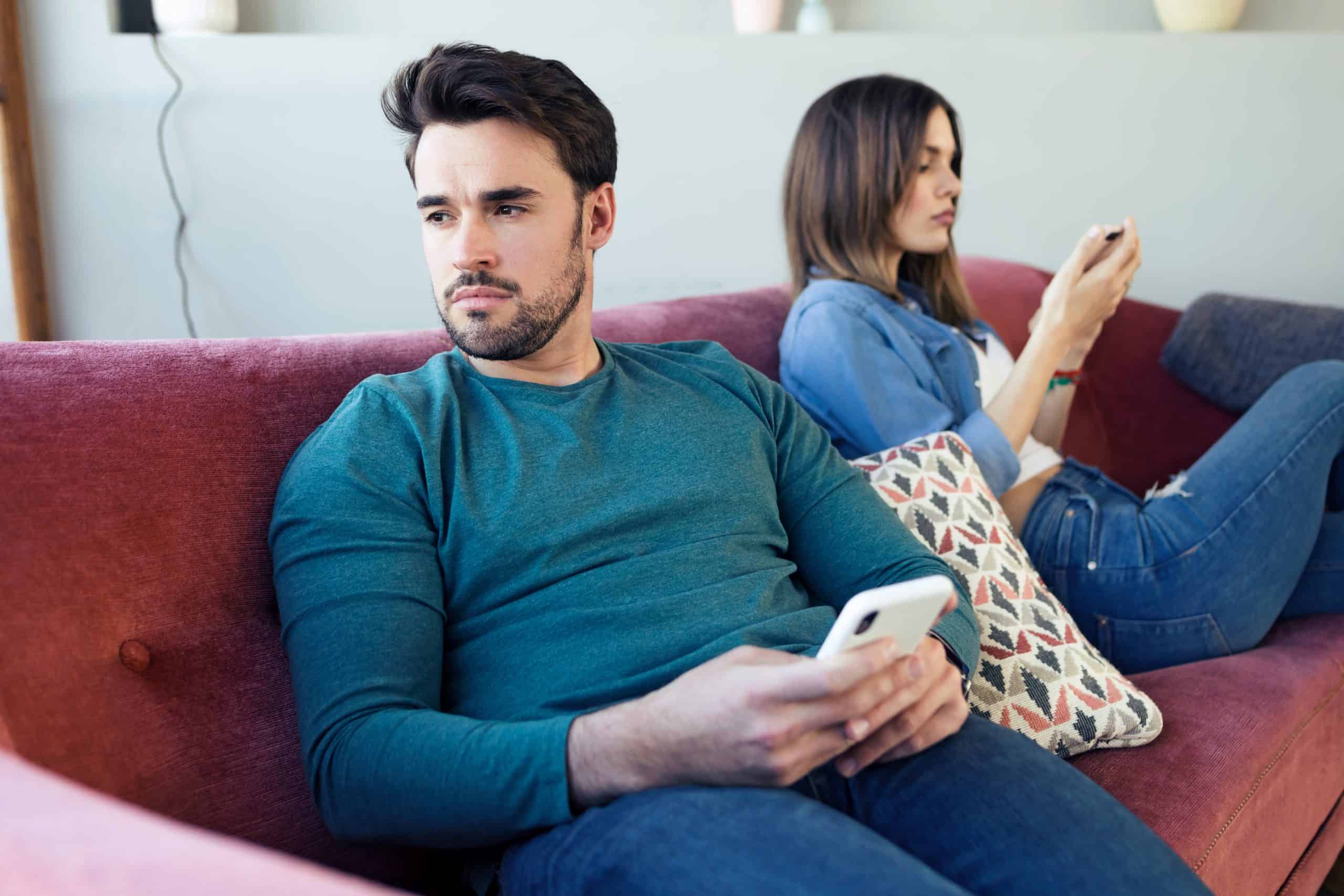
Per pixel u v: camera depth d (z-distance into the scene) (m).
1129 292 2.67
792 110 2.53
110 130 2.33
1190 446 2.22
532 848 0.80
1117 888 0.79
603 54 2.48
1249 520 1.50
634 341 1.42
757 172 2.55
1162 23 2.62
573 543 0.97
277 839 0.89
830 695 0.76
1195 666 1.44
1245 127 2.56
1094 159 2.60
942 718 0.90
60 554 0.84
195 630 0.91
